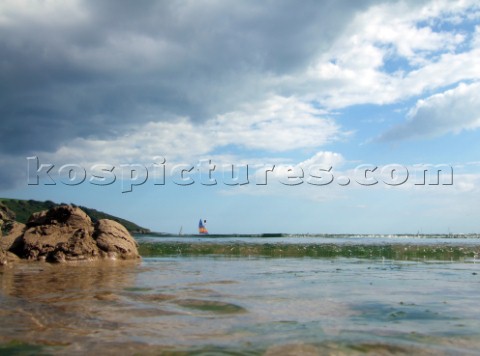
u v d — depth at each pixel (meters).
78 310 9.44
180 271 18.12
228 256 28.48
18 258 21.02
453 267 21.06
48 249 21.52
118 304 10.12
